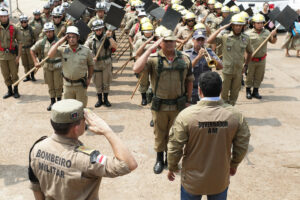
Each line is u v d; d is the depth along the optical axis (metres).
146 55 3.42
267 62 9.87
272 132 5.40
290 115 6.11
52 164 1.81
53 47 4.93
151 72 3.85
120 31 13.91
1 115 6.12
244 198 3.72
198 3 11.66
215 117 2.38
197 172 2.54
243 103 6.76
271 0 12.38
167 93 3.84
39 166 1.85
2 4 15.61
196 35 4.50
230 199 3.71
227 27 5.53
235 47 5.54
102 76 6.39
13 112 6.28
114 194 3.83
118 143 1.78
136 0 10.21
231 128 2.41
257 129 5.52
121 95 7.28
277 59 10.18
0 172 4.26
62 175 1.78
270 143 5.03
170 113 3.96
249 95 7.00
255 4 12.38
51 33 5.98
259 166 4.39
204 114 2.39
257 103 6.75
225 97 5.90
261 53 6.63
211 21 8.76
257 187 3.93
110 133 1.80
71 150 1.81
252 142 5.06
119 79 8.39
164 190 3.91
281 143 5.03
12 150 4.83
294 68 9.22
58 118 1.79
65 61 5.09
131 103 6.80
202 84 2.40
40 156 1.85
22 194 3.83
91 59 5.27
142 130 5.54
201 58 4.55
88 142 5.09
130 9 11.16
